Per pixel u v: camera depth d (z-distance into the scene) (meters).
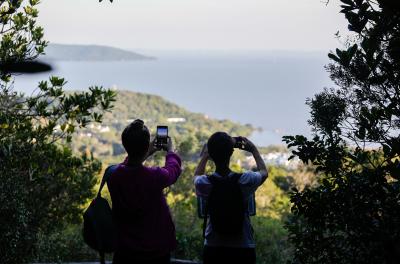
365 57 2.76
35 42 5.61
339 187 3.03
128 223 2.66
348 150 3.19
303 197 3.14
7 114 5.57
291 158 3.24
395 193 2.90
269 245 10.32
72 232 9.31
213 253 2.87
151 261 2.64
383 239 2.84
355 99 3.08
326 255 3.15
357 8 2.64
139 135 2.66
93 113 5.78
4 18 5.56
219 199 2.79
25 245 5.09
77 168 7.27
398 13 2.51
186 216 11.66
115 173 2.67
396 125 2.95
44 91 5.59
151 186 2.66
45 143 5.87
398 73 2.79
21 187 5.07
